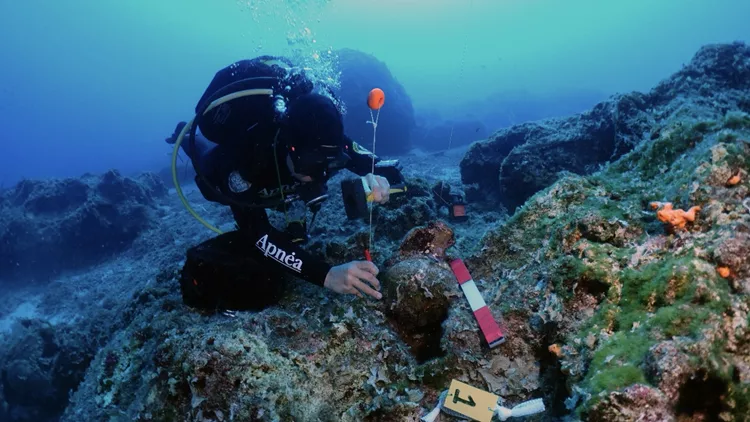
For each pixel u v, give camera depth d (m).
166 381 1.76
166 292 3.73
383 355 1.87
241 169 2.16
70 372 5.11
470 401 1.60
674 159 2.17
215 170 2.26
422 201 3.83
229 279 2.21
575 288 1.59
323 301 2.20
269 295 2.28
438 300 2.02
